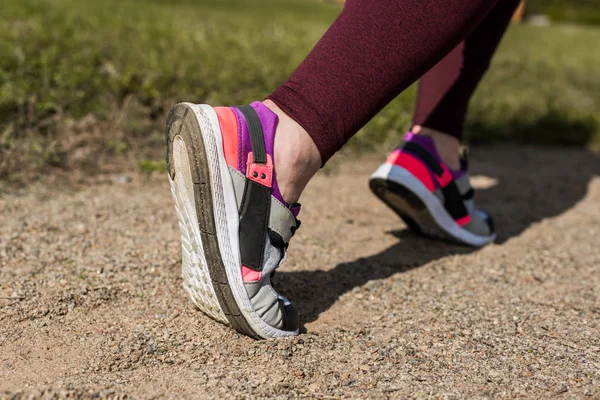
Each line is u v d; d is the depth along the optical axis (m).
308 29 5.81
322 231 1.79
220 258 1.05
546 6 21.22
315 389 0.98
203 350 1.08
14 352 1.05
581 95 4.32
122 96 2.55
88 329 1.14
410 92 3.20
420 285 1.44
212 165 1.03
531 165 2.85
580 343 1.17
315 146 1.07
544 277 1.54
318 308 1.30
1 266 1.35
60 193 1.89
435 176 1.60
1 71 2.41
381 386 1.00
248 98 2.77
